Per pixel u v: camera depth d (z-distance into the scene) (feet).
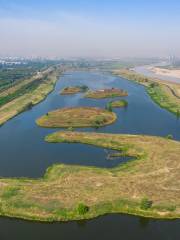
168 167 253.85
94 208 197.88
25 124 416.67
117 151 305.53
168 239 174.50
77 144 326.85
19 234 179.73
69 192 215.51
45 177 247.29
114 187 221.46
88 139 333.83
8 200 206.59
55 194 212.84
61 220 190.60
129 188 219.61
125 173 246.68
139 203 201.77
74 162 279.69
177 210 195.72
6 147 322.34
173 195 210.38
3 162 281.54
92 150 309.01
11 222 190.70
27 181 237.66
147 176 239.09
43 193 214.69
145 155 284.82
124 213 197.06
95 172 249.75
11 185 228.43
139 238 175.22
